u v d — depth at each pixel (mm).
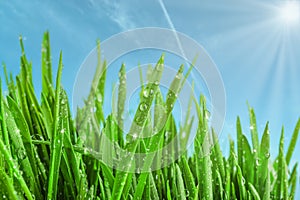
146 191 147
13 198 119
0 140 122
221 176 181
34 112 176
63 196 153
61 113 144
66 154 143
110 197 136
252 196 173
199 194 163
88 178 163
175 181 172
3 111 131
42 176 151
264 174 182
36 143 152
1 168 121
